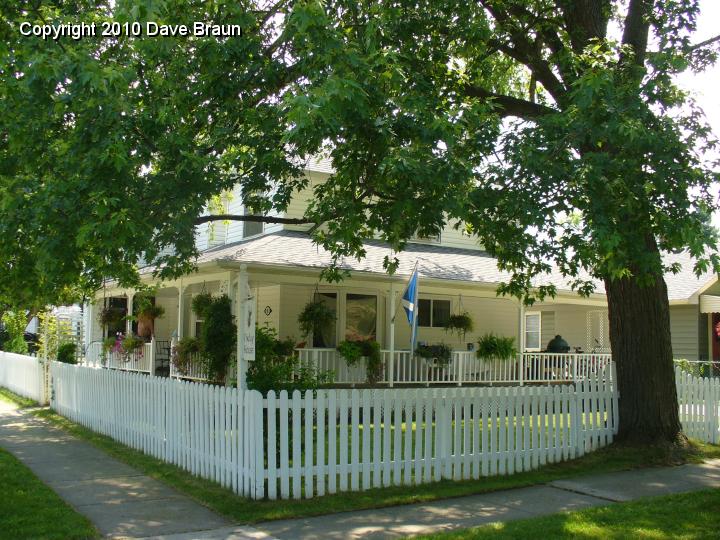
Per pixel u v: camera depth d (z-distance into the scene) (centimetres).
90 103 811
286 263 1562
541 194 917
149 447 1123
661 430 1163
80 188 814
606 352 2319
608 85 900
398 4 1081
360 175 1009
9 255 960
